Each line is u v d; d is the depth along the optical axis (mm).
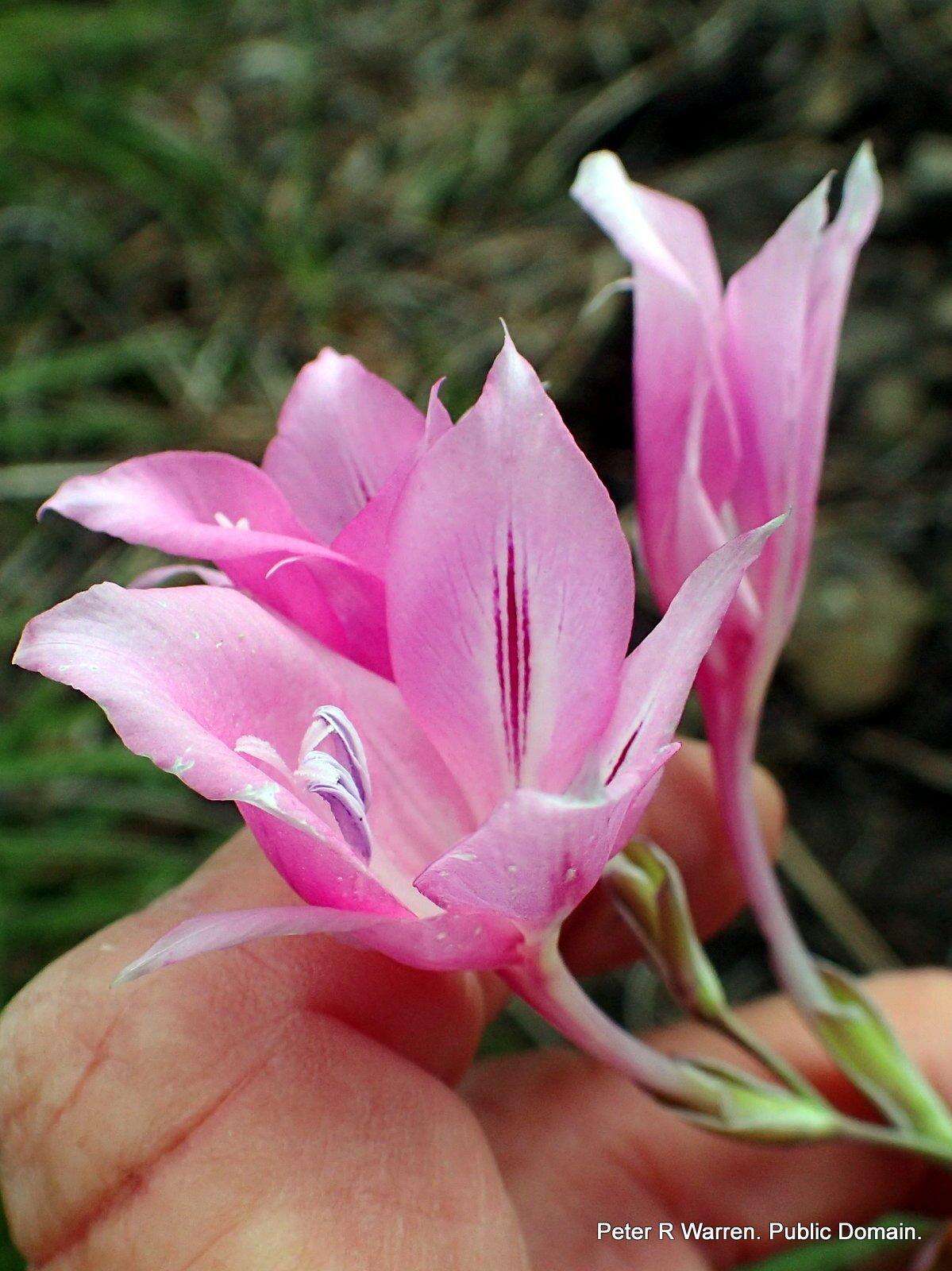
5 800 314
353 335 415
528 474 112
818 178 403
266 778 103
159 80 479
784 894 313
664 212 144
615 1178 182
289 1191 124
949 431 355
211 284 425
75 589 357
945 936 302
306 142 470
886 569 333
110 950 136
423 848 129
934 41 417
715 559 109
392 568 115
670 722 107
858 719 324
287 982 134
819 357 142
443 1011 144
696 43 453
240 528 119
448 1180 129
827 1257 231
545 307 405
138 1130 126
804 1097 161
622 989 307
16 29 421
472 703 119
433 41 500
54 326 417
